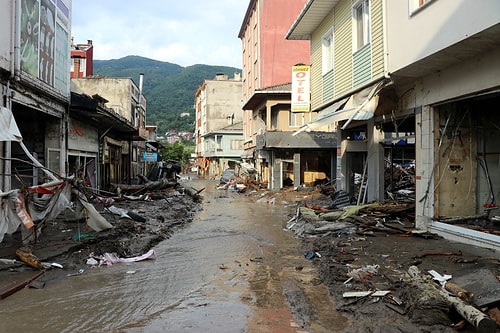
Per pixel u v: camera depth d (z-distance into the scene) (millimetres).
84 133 17266
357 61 11867
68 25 14172
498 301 4727
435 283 5645
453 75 8711
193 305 5926
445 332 4500
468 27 6977
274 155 27359
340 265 7316
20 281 6570
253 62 38281
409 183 17844
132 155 33625
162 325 5172
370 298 5633
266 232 12328
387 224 10469
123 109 32344
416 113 10148
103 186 20750
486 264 6590
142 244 9930
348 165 16828
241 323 5246
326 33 15016
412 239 9039
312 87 16984
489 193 9852
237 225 13883
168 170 36344
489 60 7660
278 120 28219
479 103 9797
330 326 5066
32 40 10984
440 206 9562
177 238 11414
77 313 5551
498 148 9953
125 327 5109
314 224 11531
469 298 4902
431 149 9586
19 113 13023
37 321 5262
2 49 9516
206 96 64312
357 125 15281
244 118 44188
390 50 9750
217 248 9969
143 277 7320
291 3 34188
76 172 9867
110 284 6867
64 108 14102
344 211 12148
